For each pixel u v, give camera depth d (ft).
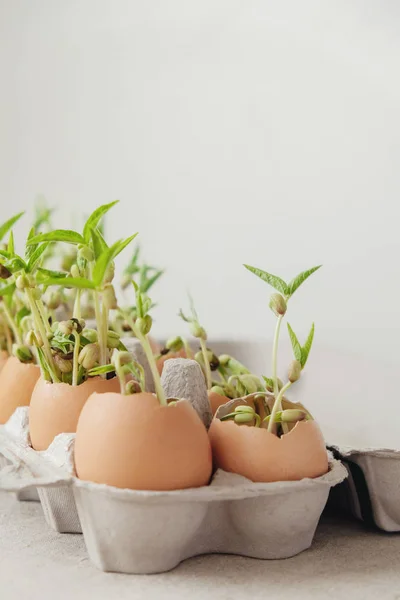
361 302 1.52
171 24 1.96
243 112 1.78
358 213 1.53
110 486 1.00
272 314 1.73
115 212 2.16
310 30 1.62
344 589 1.00
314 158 1.62
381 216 1.48
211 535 1.10
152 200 2.05
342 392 1.56
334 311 1.58
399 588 1.00
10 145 2.43
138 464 0.99
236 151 1.81
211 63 1.86
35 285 1.15
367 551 1.11
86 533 1.07
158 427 1.00
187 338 1.85
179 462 1.00
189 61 1.91
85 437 1.03
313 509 1.07
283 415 1.07
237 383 1.26
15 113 2.41
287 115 1.68
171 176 1.99
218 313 1.88
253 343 1.76
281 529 1.06
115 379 1.17
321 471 1.07
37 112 2.35
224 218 1.85
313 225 1.63
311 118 1.62
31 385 1.33
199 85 1.89
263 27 1.73
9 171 2.43
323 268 1.60
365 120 1.51
